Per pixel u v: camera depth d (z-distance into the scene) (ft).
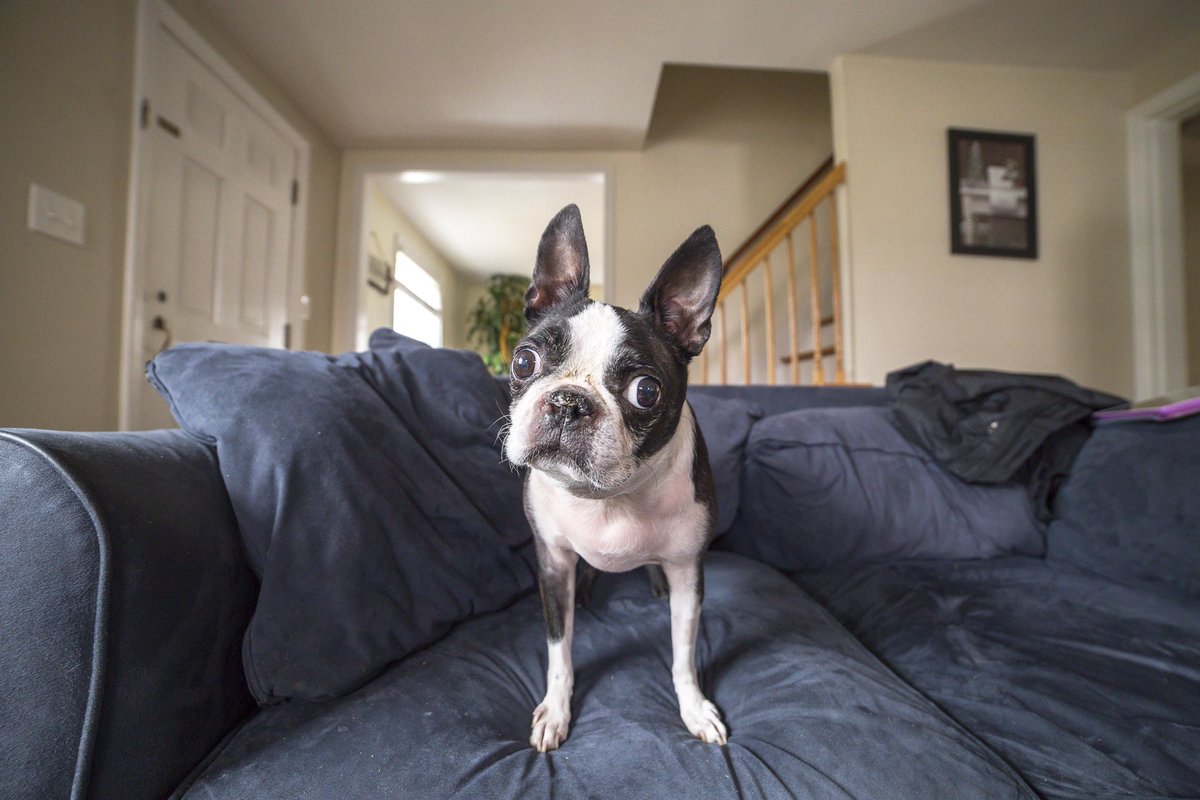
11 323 6.25
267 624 2.86
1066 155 12.60
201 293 9.54
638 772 2.51
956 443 6.06
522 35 10.81
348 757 2.49
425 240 23.31
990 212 12.16
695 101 15.39
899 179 12.05
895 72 12.16
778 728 2.83
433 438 4.45
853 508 5.80
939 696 3.41
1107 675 3.49
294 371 3.72
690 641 3.28
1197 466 4.75
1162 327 12.23
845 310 12.03
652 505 3.21
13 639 1.98
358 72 11.82
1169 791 2.53
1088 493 5.59
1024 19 11.08
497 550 4.33
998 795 2.41
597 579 5.20
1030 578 5.24
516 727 2.98
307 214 13.24
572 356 3.06
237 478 3.13
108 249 7.51
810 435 6.09
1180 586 4.66
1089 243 12.51
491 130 14.10
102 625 2.10
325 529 3.14
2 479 2.13
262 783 2.35
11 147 6.22
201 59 9.45
